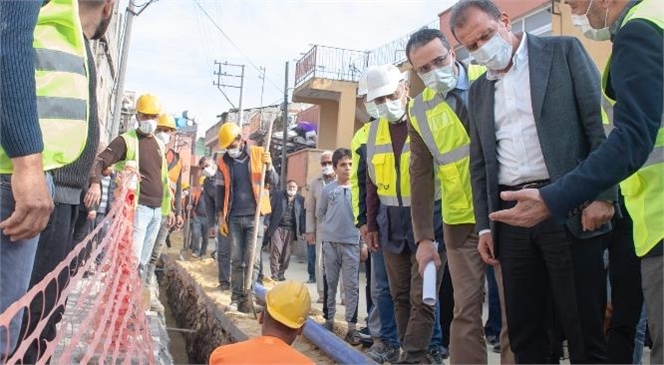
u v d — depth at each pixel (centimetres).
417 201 412
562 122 288
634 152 213
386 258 486
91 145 332
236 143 795
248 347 336
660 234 226
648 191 232
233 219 796
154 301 857
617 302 355
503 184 309
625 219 351
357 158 582
